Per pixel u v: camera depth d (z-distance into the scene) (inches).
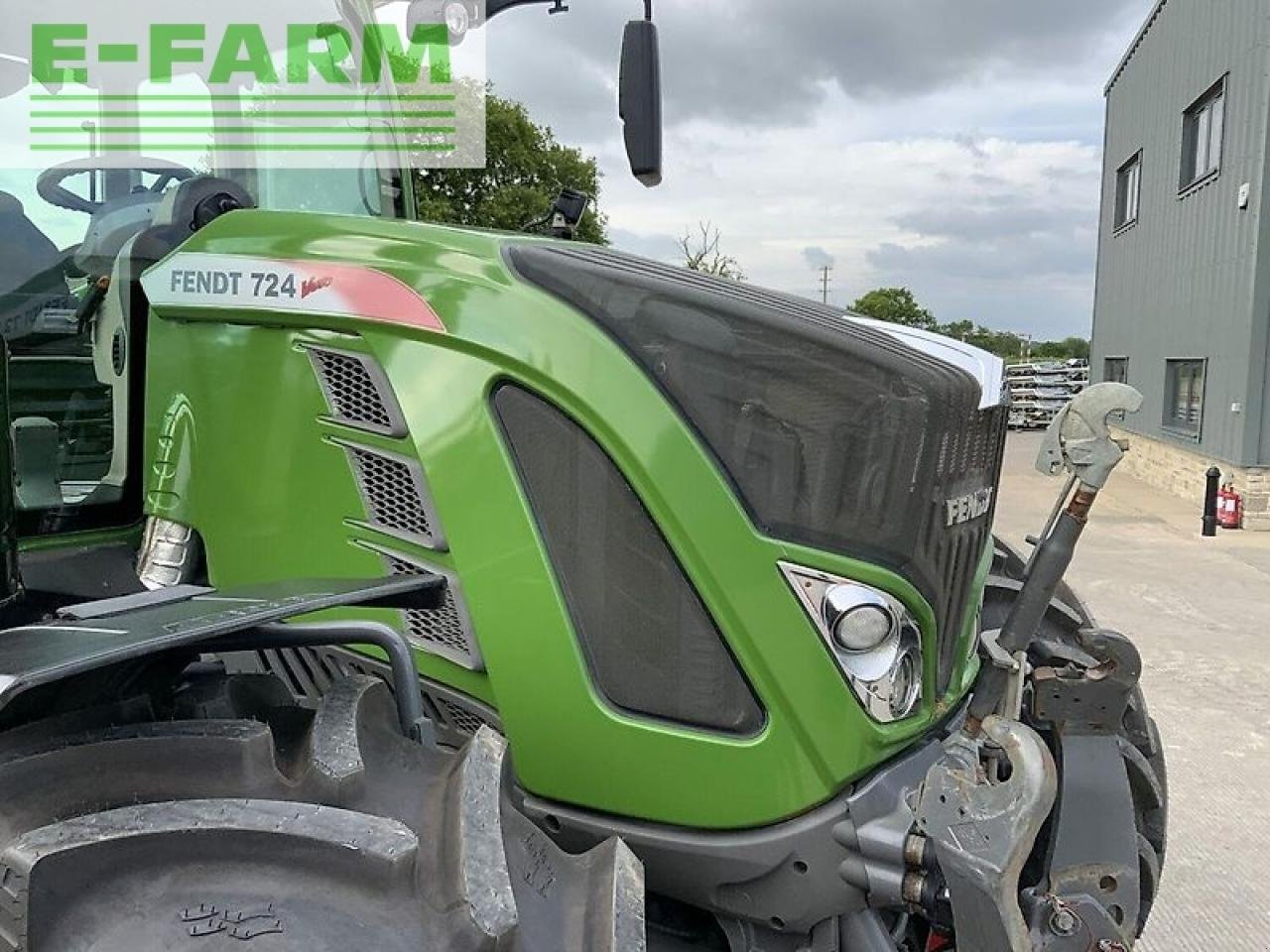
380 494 74.3
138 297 87.0
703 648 68.6
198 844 49.2
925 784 67.1
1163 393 546.0
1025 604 73.7
